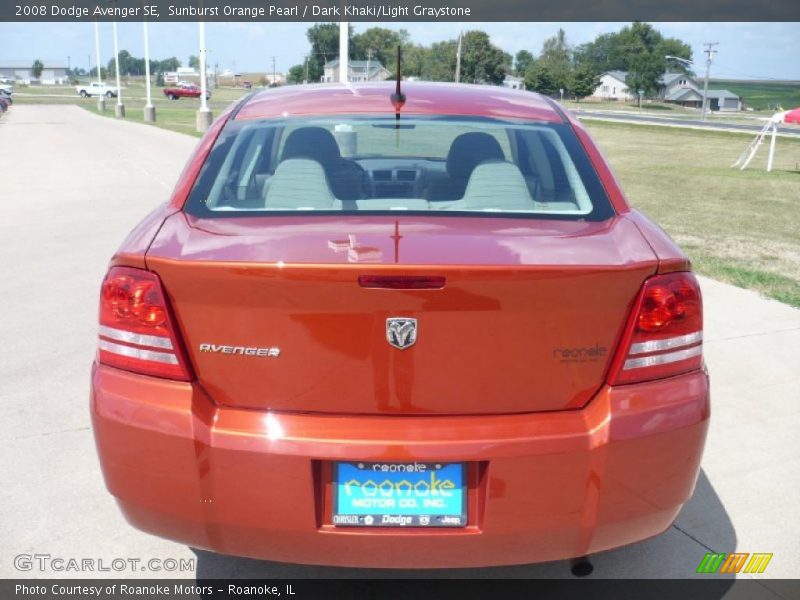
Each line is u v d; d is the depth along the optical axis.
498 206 2.76
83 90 103.38
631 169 23.91
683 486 2.41
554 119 3.32
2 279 7.32
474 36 98.62
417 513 2.29
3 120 43.66
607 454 2.27
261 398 2.28
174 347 2.29
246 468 2.26
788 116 24.23
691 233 11.02
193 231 2.52
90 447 3.96
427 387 2.24
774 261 8.85
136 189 14.20
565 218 2.69
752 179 20.73
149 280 2.30
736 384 4.90
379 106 3.32
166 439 2.28
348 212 2.69
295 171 2.88
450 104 3.37
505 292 2.18
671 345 2.34
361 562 2.33
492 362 2.24
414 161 3.06
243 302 2.21
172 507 2.33
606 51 173.88
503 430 2.26
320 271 2.14
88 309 6.36
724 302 6.75
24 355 5.27
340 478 2.28
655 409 2.31
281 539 2.31
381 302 2.17
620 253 2.36
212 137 3.12
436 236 2.43
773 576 3.01
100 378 2.39
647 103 156.00
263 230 2.51
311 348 2.22
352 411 2.27
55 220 10.73
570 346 2.26
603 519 2.32
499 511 2.27
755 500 3.55
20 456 3.85
